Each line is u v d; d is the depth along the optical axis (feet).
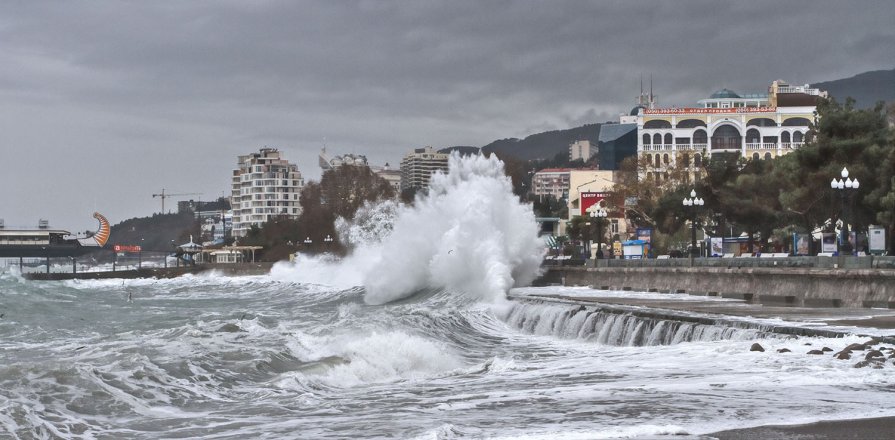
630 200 406.41
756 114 599.57
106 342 111.24
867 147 210.79
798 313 111.45
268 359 87.40
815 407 53.16
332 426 56.49
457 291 197.16
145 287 433.48
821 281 132.98
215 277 533.96
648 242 270.05
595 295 175.42
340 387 78.64
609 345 110.01
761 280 150.00
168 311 202.08
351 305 205.57
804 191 215.92
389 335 101.76
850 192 153.69
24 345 116.06
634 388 64.54
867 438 45.03
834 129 219.00
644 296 169.99
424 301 192.44
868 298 123.44
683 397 59.00
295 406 66.64
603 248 366.63
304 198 615.16
